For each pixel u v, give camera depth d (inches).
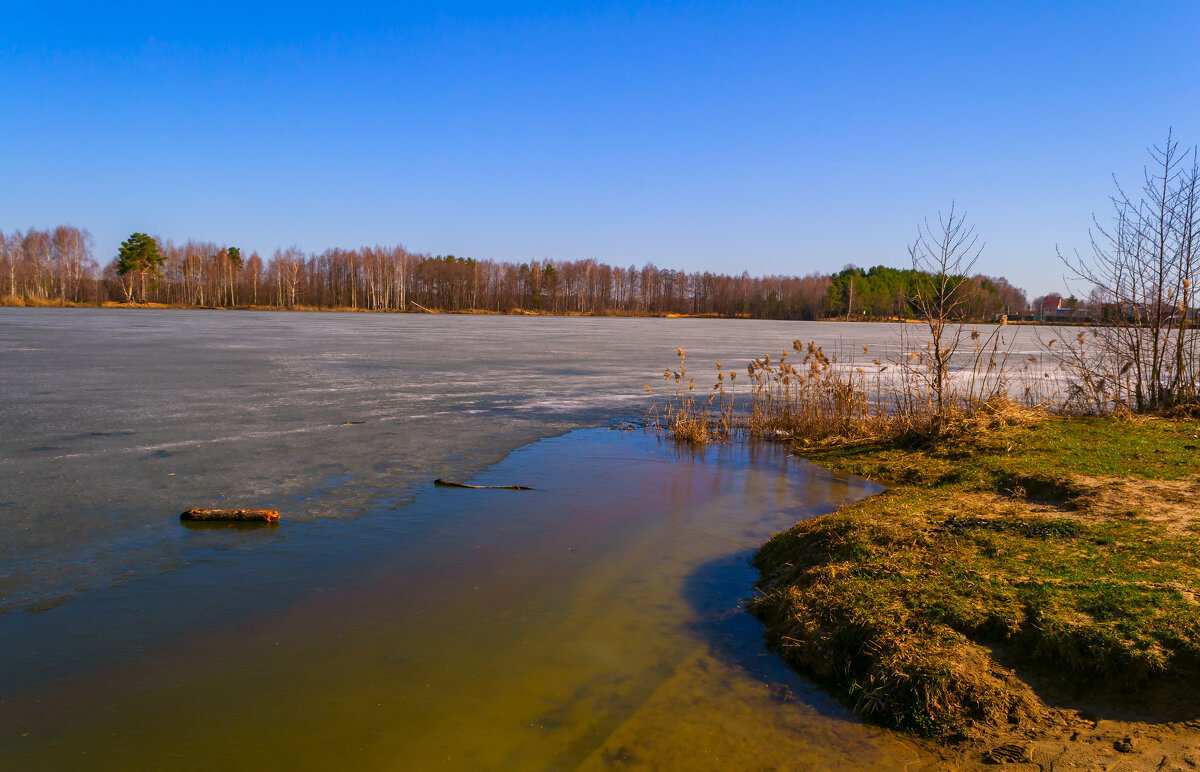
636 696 175.9
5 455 419.5
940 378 451.2
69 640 202.5
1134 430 417.7
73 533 289.1
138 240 4099.4
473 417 586.6
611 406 664.4
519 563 264.1
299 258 4790.8
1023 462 351.6
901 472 391.2
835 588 208.8
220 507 325.7
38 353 1095.6
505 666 190.1
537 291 4867.1
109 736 159.3
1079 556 217.5
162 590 236.8
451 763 150.7
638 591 239.6
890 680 167.6
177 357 1066.7
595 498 354.0
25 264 4005.9
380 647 199.8
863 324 3779.5
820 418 530.0
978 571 209.9
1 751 153.6
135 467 396.2
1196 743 140.1
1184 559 208.7
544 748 155.7
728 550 281.1
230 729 162.1
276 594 234.7
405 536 292.2
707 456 459.5
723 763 149.6
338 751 154.6
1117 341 514.3
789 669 188.7
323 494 350.9
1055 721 152.9
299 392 709.3
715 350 1461.6
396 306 4648.1
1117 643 163.0
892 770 146.0
